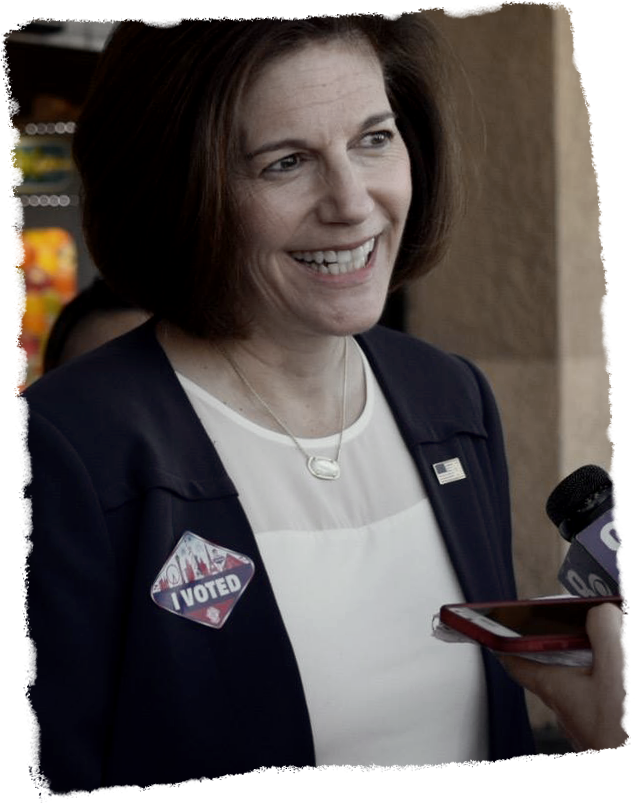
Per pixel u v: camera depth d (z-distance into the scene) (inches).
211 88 85.5
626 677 68.7
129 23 90.4
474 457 102.3
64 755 81.3
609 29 219.8
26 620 81.6
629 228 225.6
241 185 87.8
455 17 216.8
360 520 94.6
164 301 93.1
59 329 139.5
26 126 276.7
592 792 223.3
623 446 227.9
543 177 215.6
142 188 89.8
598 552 83.3
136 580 83.7
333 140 86.7
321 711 87.8
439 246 104.7
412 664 91.8
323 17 85.4
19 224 269.9
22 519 83.0
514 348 219.9
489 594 96.2
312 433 96.1
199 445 90.0
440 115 101.7
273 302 91.1
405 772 90.6
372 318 91.5
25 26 270.8
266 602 86.7
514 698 97.6
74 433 85.7
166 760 83.1
